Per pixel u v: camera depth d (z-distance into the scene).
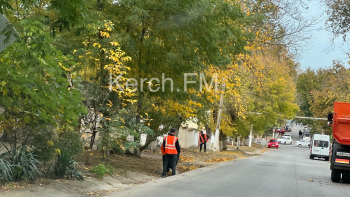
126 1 13.64
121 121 13.42
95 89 12.81
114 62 13.45
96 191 9.66
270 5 19.19
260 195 10.47
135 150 18.38
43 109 8.41
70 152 10.59
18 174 8.76
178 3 13.66
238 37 17.02
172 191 10.30
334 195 11.38
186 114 18.77
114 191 10.02
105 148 13.08
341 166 15.48
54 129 10.34
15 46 7.04
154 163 17.58
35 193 8.21
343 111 16.00
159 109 17.17
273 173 17.12
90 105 12.99
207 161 23.98
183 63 15.09
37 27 6.50
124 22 14.84
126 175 12.75
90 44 13.77
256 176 15.28
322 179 16.47
